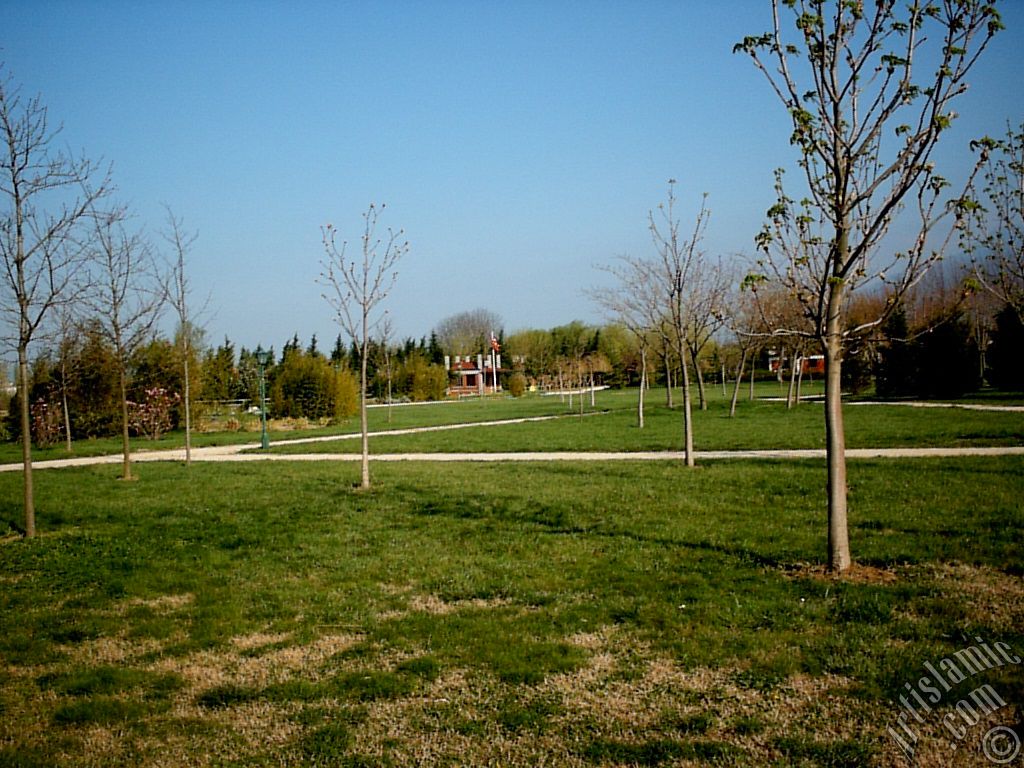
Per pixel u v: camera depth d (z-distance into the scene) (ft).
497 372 326.03
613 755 14.35
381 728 15.79
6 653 21.15
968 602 21.44
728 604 22.18
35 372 117.91
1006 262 39.24
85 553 33.19
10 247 36.06
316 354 154.51
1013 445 56.85
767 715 15.61
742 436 75.10
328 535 35.17
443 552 30.96
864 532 30.14
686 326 68.74
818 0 22.52
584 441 79.61
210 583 27.66
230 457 80.64
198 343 144.87
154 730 16.16
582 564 27.89
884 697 16.11
